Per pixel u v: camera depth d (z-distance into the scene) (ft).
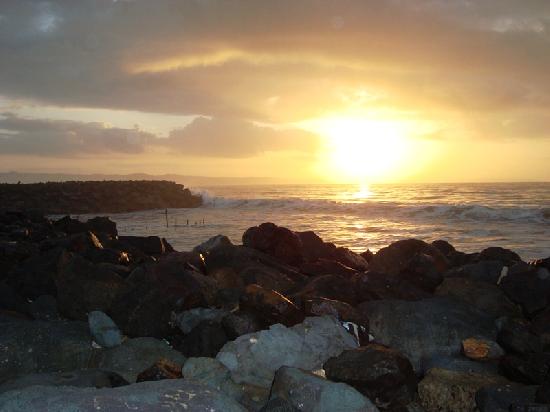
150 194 212.23
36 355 20.67
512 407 15.53
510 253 33.12
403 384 17.85
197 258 32.17
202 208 198.90
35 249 38.06
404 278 27.96
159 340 22.62
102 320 22.84
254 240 35.12
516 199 211.41
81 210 195.93
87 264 27.02
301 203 168.14
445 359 20.63
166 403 13.58
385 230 96.27
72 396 13.46
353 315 22.40
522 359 19.43
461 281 26.78
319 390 16.31
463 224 103.35
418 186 449.06
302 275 31.17
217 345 21.25
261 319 21.95
